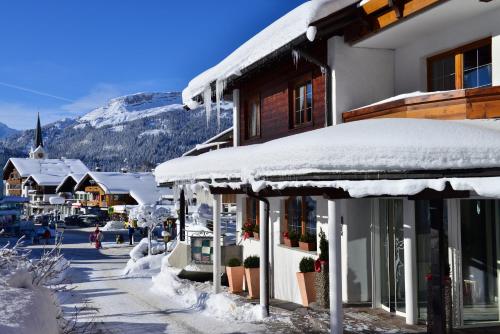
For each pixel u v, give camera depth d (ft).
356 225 32.81
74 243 117.60
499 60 26.81
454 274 27.37
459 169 21.39
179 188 40.55
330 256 23.65
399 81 34.24
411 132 22.56
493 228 28.30
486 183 19.48
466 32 28.86
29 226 155.74
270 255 42.65
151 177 216.54
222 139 72.08
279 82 43.19
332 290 23.70
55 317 19.89
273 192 27.04
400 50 34.14
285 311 33.96
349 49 34.04
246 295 40.91
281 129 42.88
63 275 57.26
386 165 21.31
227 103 66.49
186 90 55.01
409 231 28.86
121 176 212.84
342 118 33.58
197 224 61.05
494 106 25.20
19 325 14.35
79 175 250.57
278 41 34.86
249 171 26.81
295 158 22.95
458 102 25.90
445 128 23.16
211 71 50.31
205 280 48.29
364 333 26.61
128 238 132.57
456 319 27.30
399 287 30.55
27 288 19.97
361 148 21.58
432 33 31.27
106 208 209.97
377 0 29.73
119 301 40.29
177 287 44.42
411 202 28.78
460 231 27.61
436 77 31.86
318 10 30.91
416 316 28.40
